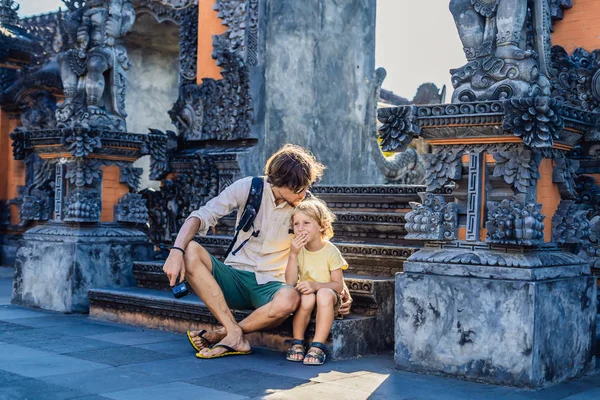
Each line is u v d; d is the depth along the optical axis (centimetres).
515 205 446
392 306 540
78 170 714
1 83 1319
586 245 571
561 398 404
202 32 852
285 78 826
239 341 500
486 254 449
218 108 813
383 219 635
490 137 455
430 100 1080
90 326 625
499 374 430
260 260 516
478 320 439
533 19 479
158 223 834
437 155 476
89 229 720
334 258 496
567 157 538
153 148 771
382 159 945
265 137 801
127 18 772
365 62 934
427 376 453
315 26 862
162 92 1195
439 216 468
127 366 461
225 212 509
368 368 473
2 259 1307
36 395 384
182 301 588
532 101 423
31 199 758
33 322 644
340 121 896
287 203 511
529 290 421
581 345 467
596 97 596
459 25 483
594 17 607
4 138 1321
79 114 746
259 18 800
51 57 1245
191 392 396
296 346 490
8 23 1366
